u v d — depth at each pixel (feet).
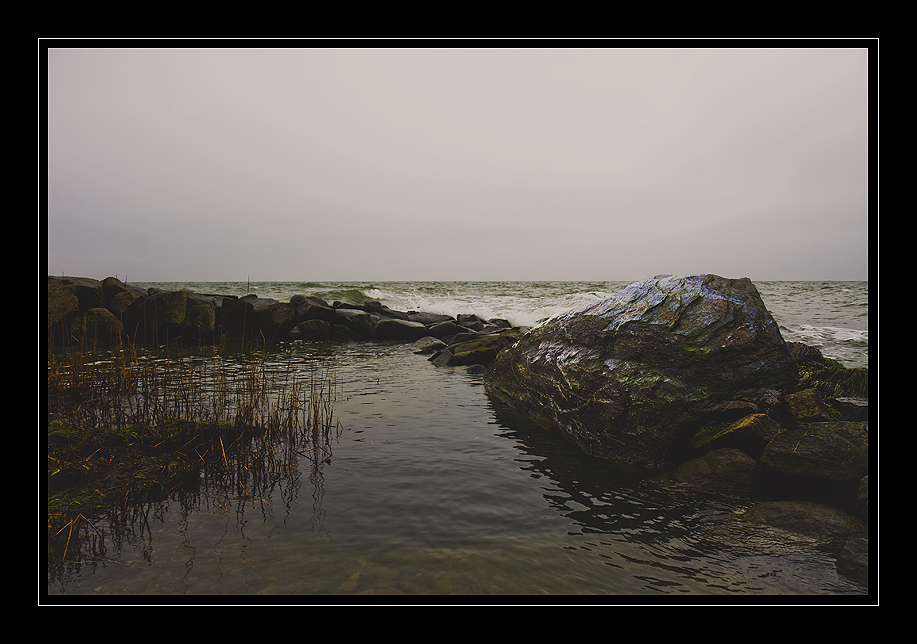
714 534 16.01
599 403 24.02
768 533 15.97
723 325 23.62
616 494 19.20
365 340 72.43
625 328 25.31
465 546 14.92
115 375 32.89
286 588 12.68
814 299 102.83
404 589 12.79
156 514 16.39
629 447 22.72
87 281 61.21
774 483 19.30
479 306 110.93
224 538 14.96
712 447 21.43
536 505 17.99
